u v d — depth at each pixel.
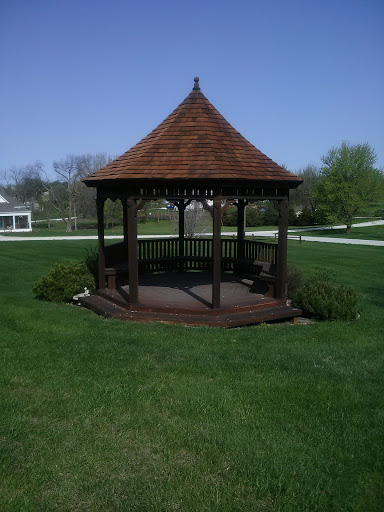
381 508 2.99
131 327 7.37
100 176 8.78
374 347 6.64
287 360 5.85
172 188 8.10
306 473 3.32
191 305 8.49
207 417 4.14
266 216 54.72
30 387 4.77
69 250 24.94
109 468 3.36
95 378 5.03
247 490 3.14
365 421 4.13
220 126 9.09
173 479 3.25
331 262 21.11
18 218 58.31
